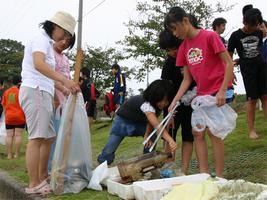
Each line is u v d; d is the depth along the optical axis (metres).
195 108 4.02
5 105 7.89
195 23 4.10
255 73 5.49
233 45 5.60
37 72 4.13
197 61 3.99
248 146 5.29
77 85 4.12
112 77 23.48
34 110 4.09
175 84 4.60
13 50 42.69
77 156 4.17
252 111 5.59
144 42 14.52
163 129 4.12
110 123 12.07
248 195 2.89
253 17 5.28
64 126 4.14
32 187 4.23
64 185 4.12
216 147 4.02
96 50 23.98
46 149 4.47
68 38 4.42
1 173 5.67
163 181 3.68
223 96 3.77
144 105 4.28
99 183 4.14
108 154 5.00
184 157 4.52
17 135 7.86
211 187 3.09
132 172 4.00
